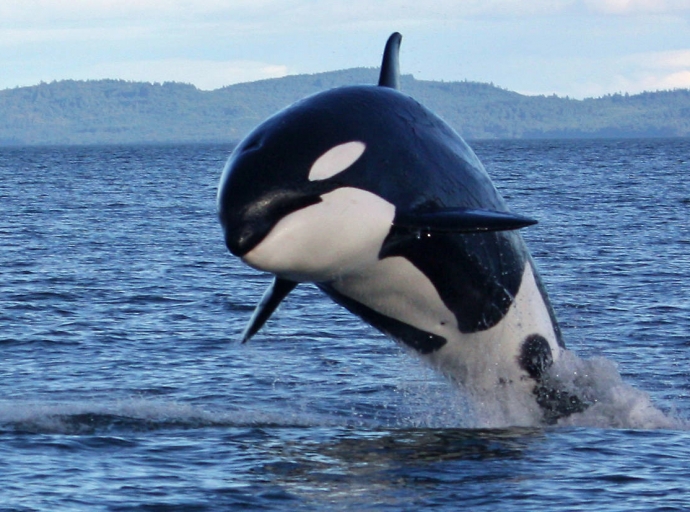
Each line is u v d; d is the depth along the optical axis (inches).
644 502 1131.3
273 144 1247.5
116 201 6796.3
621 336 2186.3
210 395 1708.9
